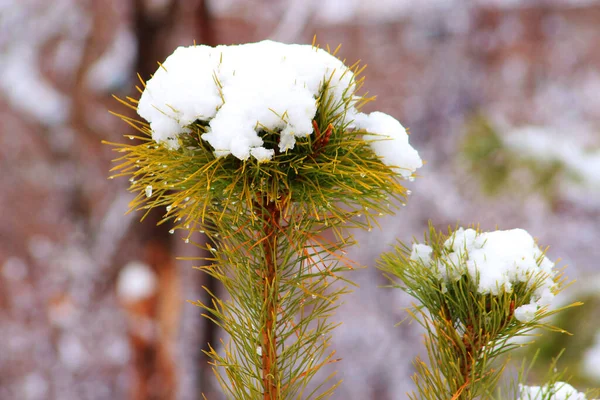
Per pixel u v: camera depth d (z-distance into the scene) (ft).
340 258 3.32
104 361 31.32
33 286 33.86
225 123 2.90
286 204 3.27
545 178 11.07
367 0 32.65
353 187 3.25
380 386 27.50
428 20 34.22
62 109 30.30
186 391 23.52
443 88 33.78
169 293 21.17
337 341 27.94
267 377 3.41
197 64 3.07
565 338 8.00
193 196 3.10
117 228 28.32
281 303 3.40
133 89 21.81
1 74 31.50
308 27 31.30
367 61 34.24
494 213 27.78
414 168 3.24
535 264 3.19
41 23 31.71
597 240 26.78
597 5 33.19
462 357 3.42
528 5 33.86
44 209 35.35
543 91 33.81
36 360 32.35
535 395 3.59
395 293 28.53
